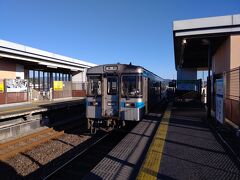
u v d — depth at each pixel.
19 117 14.62
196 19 11.92
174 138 8.49
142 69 11.38
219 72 15.49
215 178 5.07
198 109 18.19
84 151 9.36
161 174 5.26
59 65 28.44
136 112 11.03
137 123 12.08
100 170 5.62
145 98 12.68
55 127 15.85
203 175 5.22
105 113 11.46
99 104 11.62
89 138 12.32
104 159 6.37
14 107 17.83
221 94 10.46
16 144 11.25
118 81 11.27
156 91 18.55
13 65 23.69
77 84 34.06
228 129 9.62
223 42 13.77
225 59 13.14
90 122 12.01
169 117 13.59
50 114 18.08
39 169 8.11
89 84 11.78
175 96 21.70
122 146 7.61
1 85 19.94
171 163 5.95
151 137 8.81
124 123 11.43
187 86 24.19
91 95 11.75
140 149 7.28
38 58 23.97
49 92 28.08
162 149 7.14
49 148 10.59
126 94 11.16
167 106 21.61
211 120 12.29
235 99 11.23
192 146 7.45
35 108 17.08
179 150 7.03
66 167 7.90
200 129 10.10
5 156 9.20
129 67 11.16
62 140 12.02
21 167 8.38
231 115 11.09
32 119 15.43
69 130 14.63
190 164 5.88
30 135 12.50
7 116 13.33
